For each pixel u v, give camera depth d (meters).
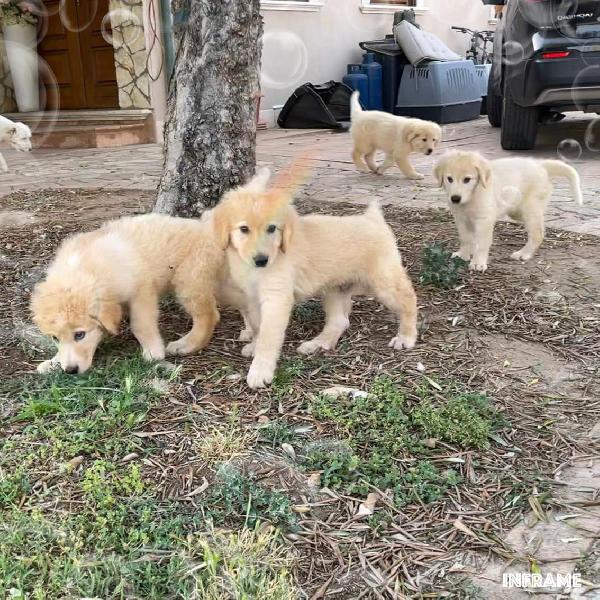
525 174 2.25
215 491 1.09
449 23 7.84
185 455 1.19
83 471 1.15
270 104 6.16
